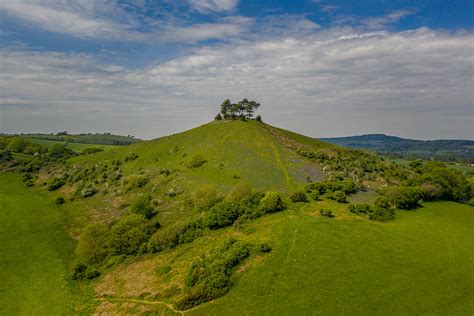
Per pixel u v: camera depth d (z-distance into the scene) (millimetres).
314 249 54750
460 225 72688
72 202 118625
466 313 40562
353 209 71625
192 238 68688
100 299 56312
